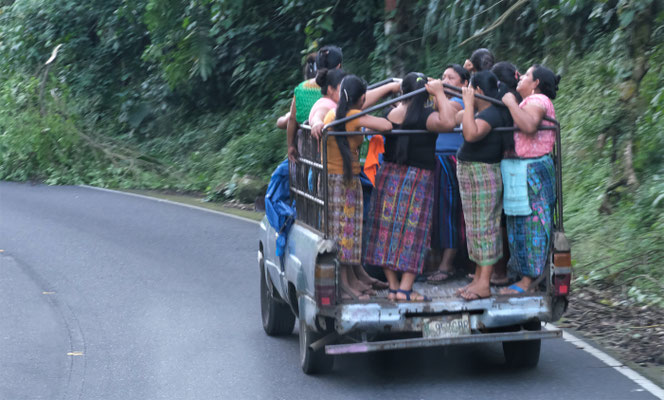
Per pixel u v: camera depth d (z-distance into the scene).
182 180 32.09
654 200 16.16
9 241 20.16
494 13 24.48
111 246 19.48
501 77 9.93
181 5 34.66
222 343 11.96
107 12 40.69
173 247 19.33
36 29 41.00
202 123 37.38
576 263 15.59
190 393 9.80
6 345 11.98
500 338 9.37
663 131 17.98
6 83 35.69
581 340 11.52
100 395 9.82
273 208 11.02
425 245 9.58
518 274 10.26
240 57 35.22
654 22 19.81
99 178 32.38
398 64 27.42
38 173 33.44
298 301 10.07
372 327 9.21
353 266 9.91
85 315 13.63
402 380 9.98
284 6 33.28
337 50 10.55
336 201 9.44
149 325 12.98
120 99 40.06
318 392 9.64
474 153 9.59
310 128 9.91
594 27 23.20
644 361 10.53
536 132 9.62
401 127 9.65
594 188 18.53
